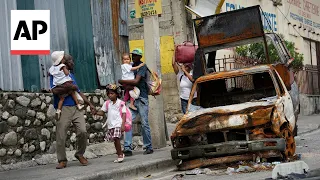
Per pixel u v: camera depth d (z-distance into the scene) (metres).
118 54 13.91
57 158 10.02
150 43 12.47
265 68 10.34
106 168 9.01
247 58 18.11
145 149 11.47
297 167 6.58
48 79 11.05
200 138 9.26
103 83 13.07
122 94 12.29
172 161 10.31
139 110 11.27
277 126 8.94
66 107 9.44
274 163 8.91
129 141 11.08
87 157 11.16
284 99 9.91
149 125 12.54
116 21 13.93
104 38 13.29
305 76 29.02
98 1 13.13
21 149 10.14
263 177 7.74
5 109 9.84
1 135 9.70
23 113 10.25
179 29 19.88
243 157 9.05
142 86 11.32
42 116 10.75
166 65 19.92
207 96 10.97
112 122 9.88
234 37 11.41
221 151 8.95
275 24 28.06
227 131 8.97
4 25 10.09
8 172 9.26
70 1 12.05
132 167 9.17
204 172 8.92
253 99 10.34
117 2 14.05
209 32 11.50
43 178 8.17
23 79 10.41
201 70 11.62
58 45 11.52
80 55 12.27
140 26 20.58
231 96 10.87
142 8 12.52
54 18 11.45
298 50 31.12
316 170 6.00
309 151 10.92
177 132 9.27
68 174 8.48
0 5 10.02
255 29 11.27
